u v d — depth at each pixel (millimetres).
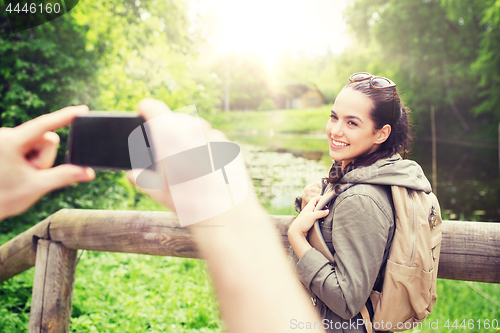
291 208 5371
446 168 13188
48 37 5426
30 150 266
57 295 1608
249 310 215
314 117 35094
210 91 11375
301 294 248
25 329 2457
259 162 9781
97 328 2469
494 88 19062
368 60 26203
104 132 394
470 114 22297
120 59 7211
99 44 6539
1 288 2885
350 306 1023
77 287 3008
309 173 8023
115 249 1492
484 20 17844
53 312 1605
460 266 1204
